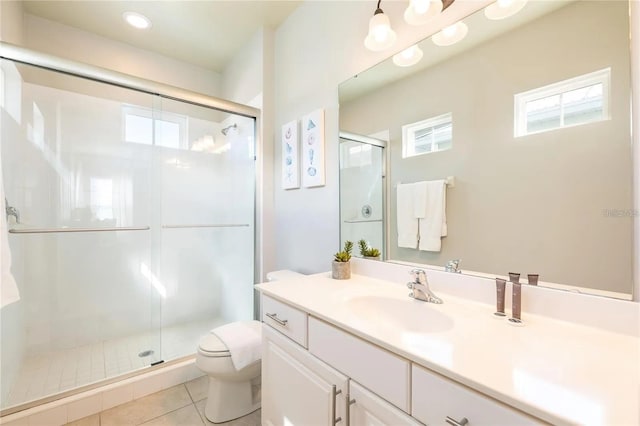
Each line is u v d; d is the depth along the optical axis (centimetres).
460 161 116
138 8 204
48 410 146
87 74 173
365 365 82
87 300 223
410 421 69
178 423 151
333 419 91
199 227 274
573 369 61
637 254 76
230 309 270
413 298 112
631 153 77
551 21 92
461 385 60
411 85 133
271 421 125
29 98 194
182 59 275
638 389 54
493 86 106
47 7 202
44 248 205
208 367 146
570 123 88
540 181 94
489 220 107
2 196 130
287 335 115
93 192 225
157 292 253
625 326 77
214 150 278
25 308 193
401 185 138
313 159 184
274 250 231
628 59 78
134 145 242
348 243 156
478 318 91
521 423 51
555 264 90
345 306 104
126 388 167
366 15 151
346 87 163
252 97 240
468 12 112
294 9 204
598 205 83
